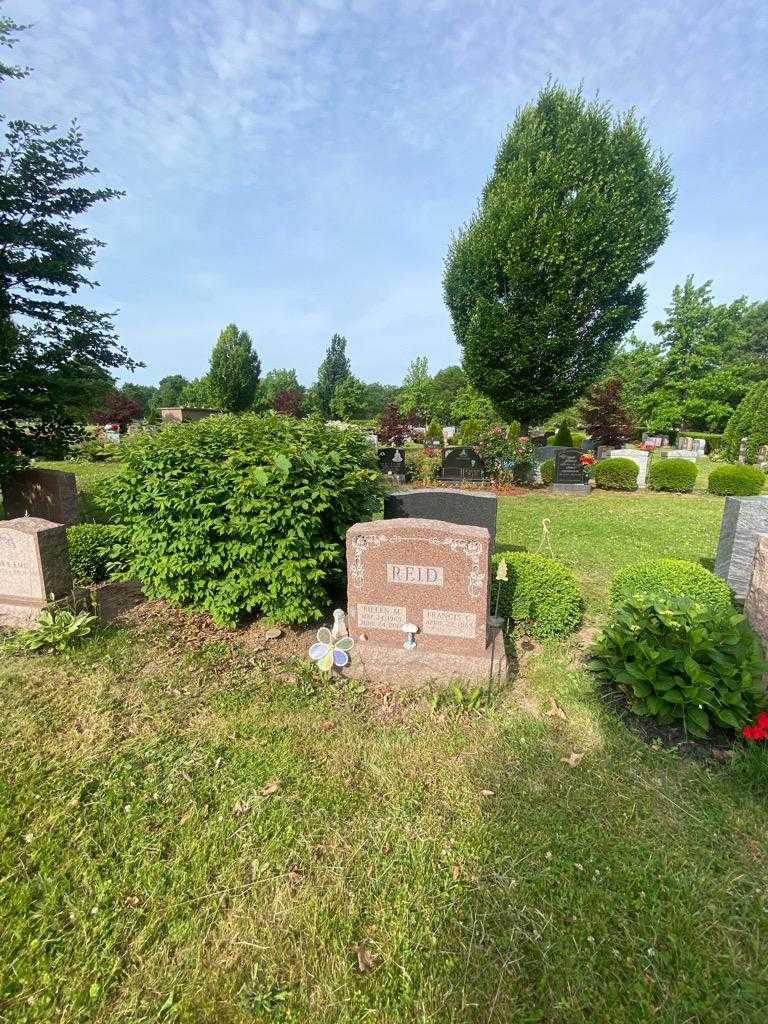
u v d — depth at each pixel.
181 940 1.90
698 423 34.59
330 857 2.26
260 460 4.29
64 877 2.13
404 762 2.89
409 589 3.77
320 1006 1.70
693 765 2.83
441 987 1.75
